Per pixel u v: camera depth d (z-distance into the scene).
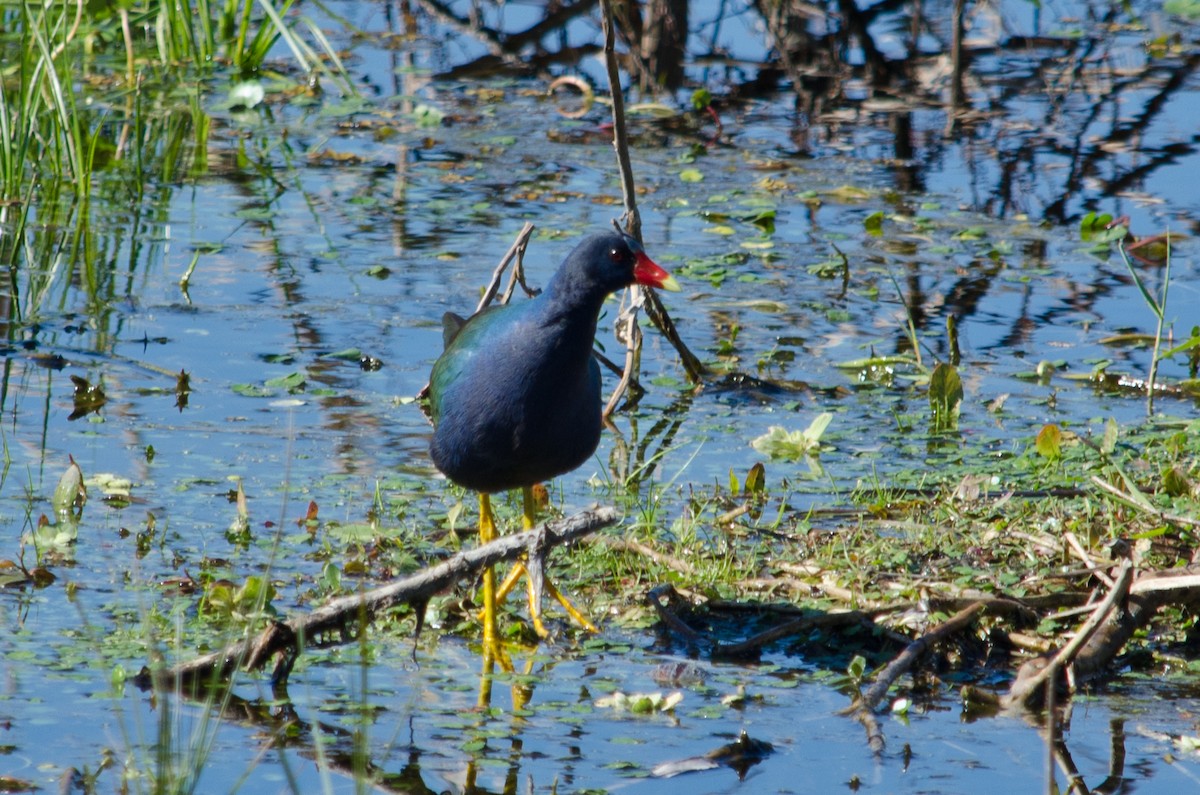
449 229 14.96
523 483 8.45
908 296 13.90
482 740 6.94
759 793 6.53
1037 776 6.73
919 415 11.54
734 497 10.03
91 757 6.59
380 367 12.00
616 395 11.52
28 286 13.29
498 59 20.81
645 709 7.28
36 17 17.69
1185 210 15.83
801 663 7.93
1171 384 11.95
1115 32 22.25
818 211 15.97
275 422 10.95
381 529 9.16
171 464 10.13
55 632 7.78
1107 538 8.77
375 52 20.92
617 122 11.21
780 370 12.42
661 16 20.31
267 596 7.89
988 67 20.83
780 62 20.88
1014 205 16.17
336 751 6.79
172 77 19.27
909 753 6.91
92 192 15.70
